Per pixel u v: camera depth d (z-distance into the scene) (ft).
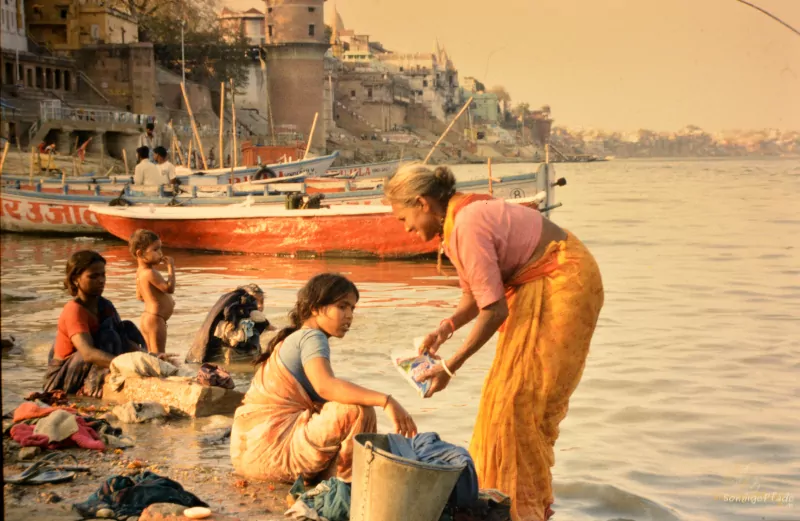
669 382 28.19
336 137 398.42
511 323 14.66
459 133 560.20
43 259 67.26
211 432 20.98
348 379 27.66
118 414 21.99
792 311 42.96
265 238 68.49
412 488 13.39
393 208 15.29
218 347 29.73
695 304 45.50
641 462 20.59
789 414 24.56
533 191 72.84
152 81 249.34
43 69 226.79
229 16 377.71
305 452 17.01
